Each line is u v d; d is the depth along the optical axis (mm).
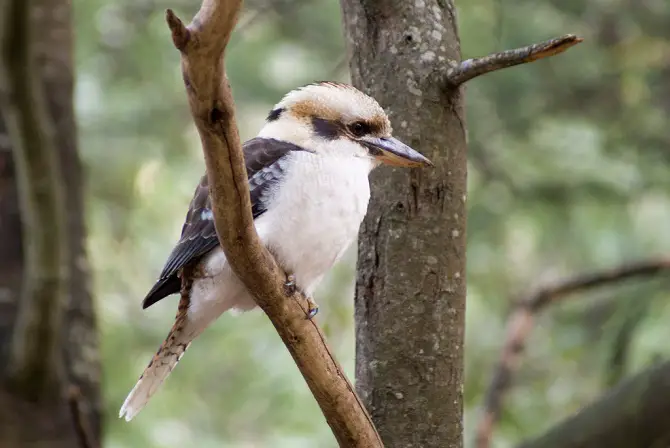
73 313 10633
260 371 15383
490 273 14641
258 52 14961
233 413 15805
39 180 9148
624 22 14273
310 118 7520
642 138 14117
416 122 7289
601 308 13773
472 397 14570
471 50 13328
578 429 8406
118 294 16031
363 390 7312
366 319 7348
